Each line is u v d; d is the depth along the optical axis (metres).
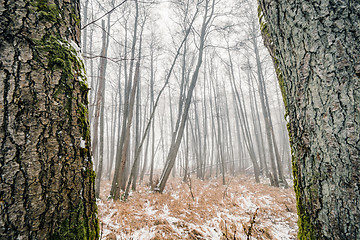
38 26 0.78
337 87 0.93
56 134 0.76
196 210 5.57
